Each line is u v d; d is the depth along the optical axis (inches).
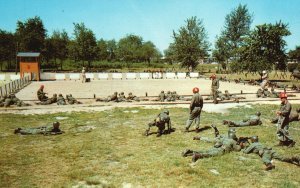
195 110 566.9
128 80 2032.5
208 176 355.9
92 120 686.5
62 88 1395.2
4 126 625.0
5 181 341.4
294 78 2166.6
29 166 391.5
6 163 401.1
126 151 457.7
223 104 936.3
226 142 452.8
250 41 1845.5
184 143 501.0
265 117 731.4
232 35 3346.5
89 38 2989.7
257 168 384.5
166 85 1592.0
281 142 492.1
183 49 2699.3
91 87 1453.0
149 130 583.8
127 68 3821.4
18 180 345.1
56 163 403.5
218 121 681.0
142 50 4303.6
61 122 665.0
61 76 2129.7
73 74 2161.7
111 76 2271.2
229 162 406.6
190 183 337.7
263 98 1066.7
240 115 754.2
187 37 2689.5
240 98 1045.2
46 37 3196.4
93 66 3752.5
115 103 933.2
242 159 421.1
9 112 786.8
